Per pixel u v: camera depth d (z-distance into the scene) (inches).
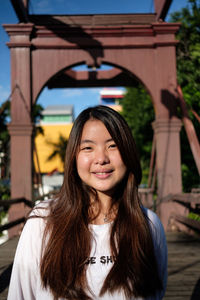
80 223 35.4
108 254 34.2
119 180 36.2
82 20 255.3
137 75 250.8
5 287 113.0
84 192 38.4
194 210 239.8
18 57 244.1
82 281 32.7
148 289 34.0
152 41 252.5
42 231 34.9
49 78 247.1
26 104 241.8
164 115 247.9
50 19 253.1
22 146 237.8
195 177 346.6
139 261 34.3
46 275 32.8
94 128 35.5
